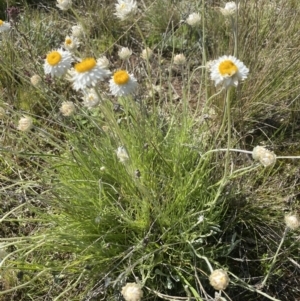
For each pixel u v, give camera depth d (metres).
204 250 0.33
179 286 0.33
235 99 0.44
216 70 0.26
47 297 0.33
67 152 0.35
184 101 0.36
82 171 0.33
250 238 0.35
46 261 0.34
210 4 0.55
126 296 0.24
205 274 0.30
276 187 0.38
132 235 0.34
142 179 0.34
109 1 0.62
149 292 0.31
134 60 0.54
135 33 0.58
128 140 0.36
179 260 0.33
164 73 0.51
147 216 0.32
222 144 0.39
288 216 0.27
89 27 0.57
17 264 0.31
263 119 0.45
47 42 0.55
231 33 0.46
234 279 0.32
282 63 0.44
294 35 0.46
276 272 0.33
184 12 0.55
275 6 0.49
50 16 0.59
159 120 0.40
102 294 0.33
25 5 0.62
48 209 0.36
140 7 0.61
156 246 0.32
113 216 0.33
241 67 0.26
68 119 0.42
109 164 0.35
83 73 0.26
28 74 0.48
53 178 0.35
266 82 0.44
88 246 0.30
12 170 0.39
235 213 0.34
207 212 0.33
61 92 0.49
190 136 0.37
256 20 0.45
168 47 0.55
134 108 0.33
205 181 0.34
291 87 0.45
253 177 0.38
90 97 0.30
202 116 0.37
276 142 0.43
